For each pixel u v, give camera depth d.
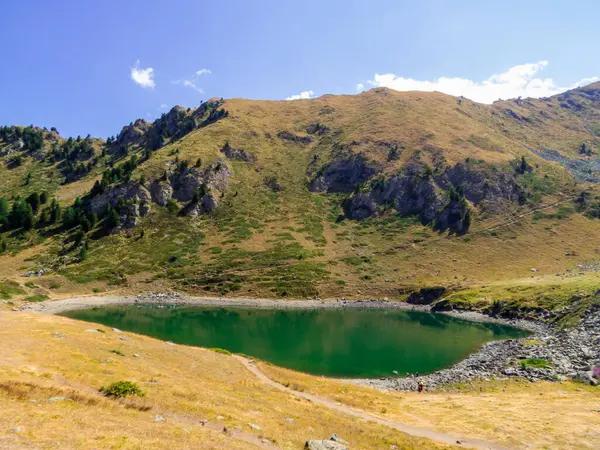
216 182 179.25
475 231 150.88
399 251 145.12
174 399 24.84
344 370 59.72
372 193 180.25
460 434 29.55
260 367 45.84
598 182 190.25
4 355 27.34
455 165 182.12
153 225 154.50
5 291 105.56
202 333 81.56
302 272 130.25
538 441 27.88
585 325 69.75
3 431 15.00
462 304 105.56
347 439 24.38
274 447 20.00
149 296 115.81
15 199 178.62
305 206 177.88
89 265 129.50
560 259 128.38
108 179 177.75
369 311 108.19
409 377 56.31
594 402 37.59
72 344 34.56
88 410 19.84
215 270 130.25
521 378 49.62
